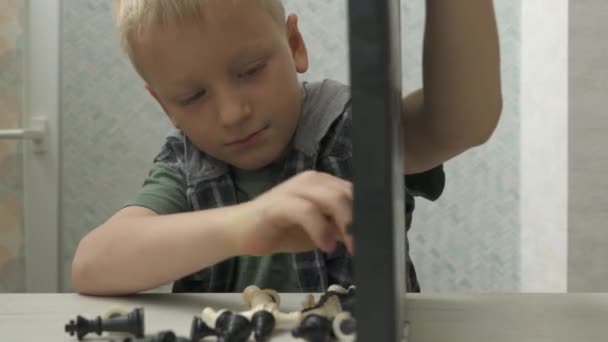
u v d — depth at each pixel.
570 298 0.51
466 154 1.71
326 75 1.72
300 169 0.78
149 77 0.70
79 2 1.70
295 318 0.42
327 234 0.44
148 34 0.66
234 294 0.56
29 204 1.68
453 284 1.72
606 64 1.36
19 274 1.68
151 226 0.58
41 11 1.67
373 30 0.26
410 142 0.71
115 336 0.41
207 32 0.64
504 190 1.71
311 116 0.80
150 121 1.72
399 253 0.31
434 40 0.59
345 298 0.43
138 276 0.56
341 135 0.79
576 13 1.36
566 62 1.37
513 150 1.70
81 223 1.73
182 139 0.83
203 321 0.39
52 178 1.67
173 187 0.79
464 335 0.40
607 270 1.39
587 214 1.39
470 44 0.58
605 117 1.37
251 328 0.39
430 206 1.71
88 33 1.71
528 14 1.61
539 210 1.56
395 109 0.29
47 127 1.67
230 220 0.53
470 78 0.59
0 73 1.66
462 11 0.58
